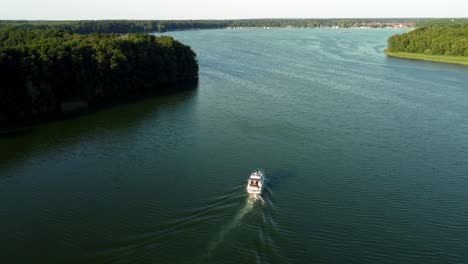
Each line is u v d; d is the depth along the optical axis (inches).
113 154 3248.0
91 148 3373.5
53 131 3806.6
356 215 2348.7
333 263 1934.1
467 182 2780.5
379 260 1974.7
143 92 5364.2
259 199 2477.9
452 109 4505.4
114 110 4480.8
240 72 6707.7
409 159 3149.6
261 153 3235.7
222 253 1952.5
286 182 2733.8
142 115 4279.0
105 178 2829.7
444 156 3211.1
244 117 4175.7
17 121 4079.7
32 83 4227.4
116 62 5059.1
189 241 2060.8
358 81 5974.4
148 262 1918.1
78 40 5502.0
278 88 5497.1
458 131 3794.3
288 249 2012.8
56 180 2812.5
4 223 2294.5
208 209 2369.6
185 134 3678.6
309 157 3164.4
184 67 6077.8
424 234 2193.7
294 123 3983.8
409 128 3865.7
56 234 2183.8
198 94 5206.7
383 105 4648.1
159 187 2677.2
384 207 2449.6
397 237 2160.4
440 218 2346.2
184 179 2787.9
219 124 3949.3
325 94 5157.5
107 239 2116.1
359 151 3294.8
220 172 2888.8
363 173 2896.2
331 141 3511.3
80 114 4330.7
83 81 4707.2
